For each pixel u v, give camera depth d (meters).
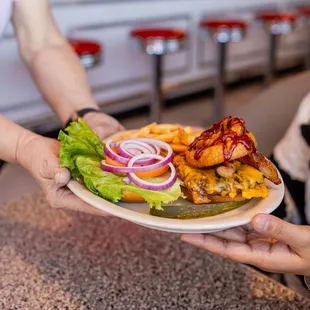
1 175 2.57
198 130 0.96
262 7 4.60
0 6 1.16
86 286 0.82
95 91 3.62
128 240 0.96
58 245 0.94
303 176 1.14
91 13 3.42
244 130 0.77
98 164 0.81
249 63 4.76
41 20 1.24
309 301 0.80
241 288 0.83
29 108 3.27
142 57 3.82
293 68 5.23
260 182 0.77
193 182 0.76
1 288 0.81
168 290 0.82
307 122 1.14
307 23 4.85
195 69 4.29
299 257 0.74
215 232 0.78
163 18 3.88
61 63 1.21
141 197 0.77
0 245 0.93
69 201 0.83
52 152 0.86
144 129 0.93
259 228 0.69
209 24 3.60
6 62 3.06
